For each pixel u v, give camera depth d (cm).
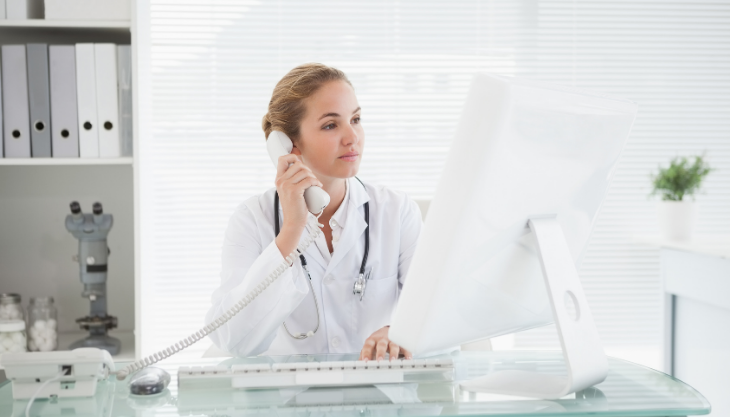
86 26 206
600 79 269
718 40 272
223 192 260
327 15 260
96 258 211
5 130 203
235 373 92
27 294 235
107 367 94
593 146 92
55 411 83
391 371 93
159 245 256
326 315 150
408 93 263
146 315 218
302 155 147
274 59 259
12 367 87
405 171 263
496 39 265
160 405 85
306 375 92
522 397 88
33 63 202
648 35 270
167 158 257
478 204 79
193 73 256
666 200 251
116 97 206
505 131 76
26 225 235
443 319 84
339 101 141
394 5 261
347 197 153
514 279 92
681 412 83
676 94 273
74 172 236
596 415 81
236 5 256
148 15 226
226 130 260
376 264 155
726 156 275
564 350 87
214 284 259
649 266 273
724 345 215
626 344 273
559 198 92
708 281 219
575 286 92
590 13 267
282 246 123
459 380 96
